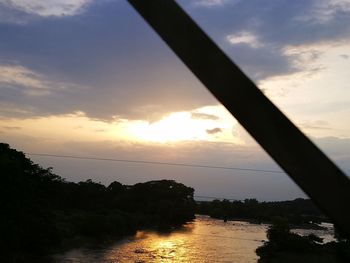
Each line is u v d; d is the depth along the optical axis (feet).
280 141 11.43
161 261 211.82
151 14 11.84
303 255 217.15
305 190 11.34
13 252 182.70
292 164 11.36
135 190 472.44
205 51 11.64
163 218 434.71
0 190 186.50
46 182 320.50
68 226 280.92
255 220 573.33
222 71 11.60
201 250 257.14
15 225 189.06
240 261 222.07
